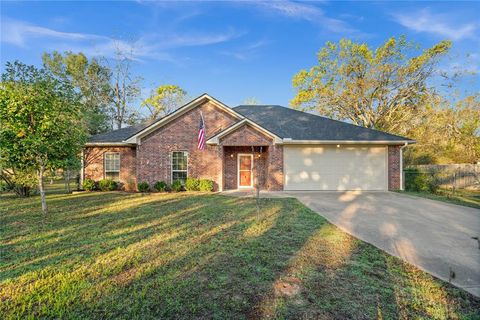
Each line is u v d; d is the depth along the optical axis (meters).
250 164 16.50
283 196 12.70
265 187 16.12
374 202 10.91
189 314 2.99
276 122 16.98
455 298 3.37
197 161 15.12
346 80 27.53
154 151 15.05
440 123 25.86
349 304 3.20
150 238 5.81
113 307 3.14
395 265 4.39
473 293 3.50
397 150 15.27
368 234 6.19
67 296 3.37
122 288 3.59
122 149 15.96
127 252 4.95
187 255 4.77
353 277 3.92
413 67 24.61
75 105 9.18
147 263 4.42
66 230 6.50
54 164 8.73
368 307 3.13
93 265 4.36
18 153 8.16
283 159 14.97
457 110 25.27
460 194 13.93
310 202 10.81
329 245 5.36
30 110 8.09
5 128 7.91
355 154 15.23
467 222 7.46
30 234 6.17
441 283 3.76
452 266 4.38
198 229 6.54
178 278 3.87
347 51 27.03
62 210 9.10
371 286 3.65
